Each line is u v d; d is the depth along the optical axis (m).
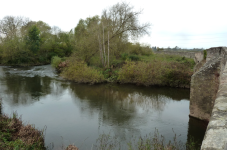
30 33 29.80
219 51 6.89
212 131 1.73
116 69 16.66
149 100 9.70
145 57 25.09
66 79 16.09
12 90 11.73
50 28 40.00
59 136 5.62
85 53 18.83
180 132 5.89
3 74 18.28
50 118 7.09
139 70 13.62
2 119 5.75
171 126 6.36
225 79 3.45
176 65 14.03
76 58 18.70
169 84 13.20
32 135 5.04
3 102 9.10
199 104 6.54
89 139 5.45
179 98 10.07
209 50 7.96
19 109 8.11
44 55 32.41
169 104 8.95
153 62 14.81
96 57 19.64
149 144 4.85
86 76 14.23
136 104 8.98
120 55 22.77
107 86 13.36
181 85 12.70
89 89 12.38
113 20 20.58
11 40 27.77
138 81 13.56
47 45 33.03
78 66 15.43
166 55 25.66
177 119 6.98
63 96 10.45
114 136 5.62
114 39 19.92
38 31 30.53
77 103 9.09
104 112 7.80
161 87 12.91
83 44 18.62
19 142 4.42
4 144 4.23
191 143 5.12
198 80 6.42
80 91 11.76
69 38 36.75
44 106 8.58
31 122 6.68
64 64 19.27
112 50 19.50
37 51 31.05
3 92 11.16
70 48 35.50
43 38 33.81
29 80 15.41
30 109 8.13
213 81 6.09
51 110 8.02
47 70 22.30
